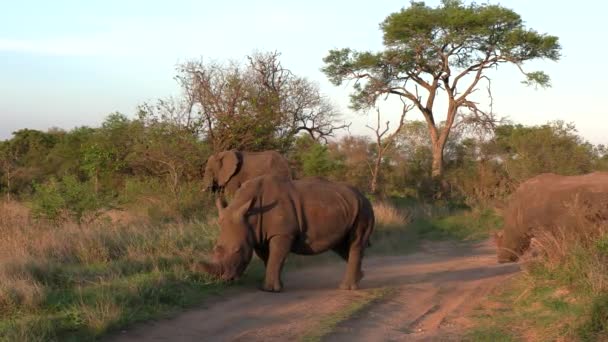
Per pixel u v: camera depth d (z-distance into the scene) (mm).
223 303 9633
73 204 15547
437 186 33406
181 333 8023
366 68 39406
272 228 10625
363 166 35344
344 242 11586
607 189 10875
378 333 8453
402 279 12539
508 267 14070
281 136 26375
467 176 33031
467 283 12109
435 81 38750
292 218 10711
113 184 22625
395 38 37938
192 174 22719
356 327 8680
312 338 8008
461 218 23719
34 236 12852
